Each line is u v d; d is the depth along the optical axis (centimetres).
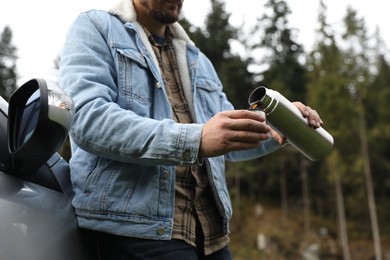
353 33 2748
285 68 4062
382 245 2945
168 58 149
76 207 115
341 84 2603
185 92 145
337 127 2572
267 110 117
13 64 3834
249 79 4000
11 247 92
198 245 129
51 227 104
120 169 116
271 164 3669
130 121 109
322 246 2902
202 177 133
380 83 3694
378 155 3347
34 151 95
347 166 2589
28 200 102
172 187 119
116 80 129
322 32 2686
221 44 4084
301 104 130
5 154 105
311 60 2714
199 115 143
